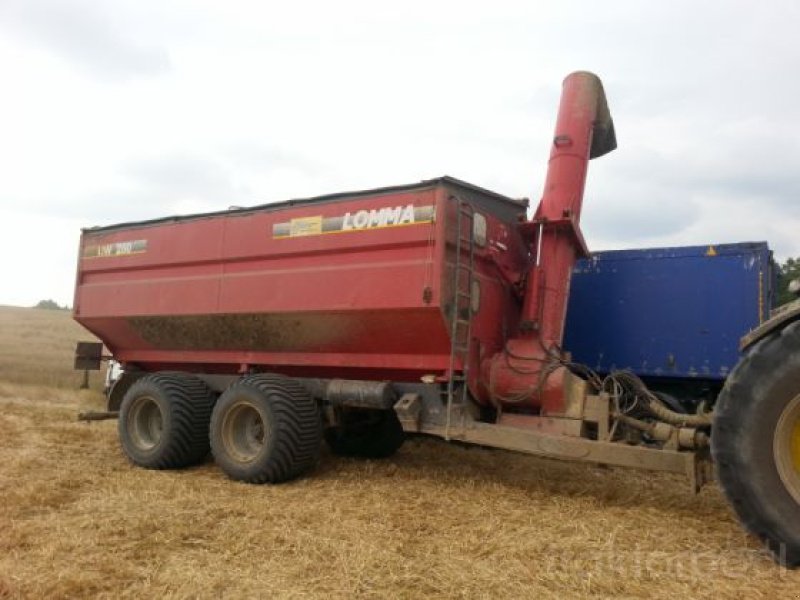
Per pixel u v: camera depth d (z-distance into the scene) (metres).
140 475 6.36
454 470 6.64
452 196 5.67
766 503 3.74
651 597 3.41
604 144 6.71
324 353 6.57
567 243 6.00
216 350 7.51
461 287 5.66
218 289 7.05
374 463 7.04
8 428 8.59
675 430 4.86
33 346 28.11
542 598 3.39
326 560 3.90
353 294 5.96
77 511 4.85
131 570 3.70
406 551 4.07
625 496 5.57
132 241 8.00
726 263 7.37
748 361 3.83
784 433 3.75
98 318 8.30
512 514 4.87
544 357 5.67
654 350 7.55
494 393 5.75
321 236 6.25
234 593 3.41
